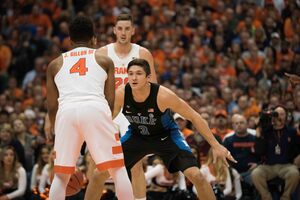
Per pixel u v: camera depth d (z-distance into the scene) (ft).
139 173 43.70
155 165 58.80
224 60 87.86
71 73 36.17
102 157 35.01
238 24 96.27
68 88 35.94
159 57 90.94
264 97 77.92
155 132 40.65
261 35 92.58
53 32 102.12
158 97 38.88
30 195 60.18
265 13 97.30
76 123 35.19
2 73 93.45
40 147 62.49
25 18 104.58
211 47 92.79
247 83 82.94
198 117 39.27
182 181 57.67
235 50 89.61
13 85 89.35
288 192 55.36
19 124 67.51
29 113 75.15
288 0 97.09
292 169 55.57
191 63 88.22
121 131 45.19
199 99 76.02
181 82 84.53
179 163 40.04
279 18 96.02
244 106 73.77
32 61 96.63
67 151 35.29
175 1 105.29
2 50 97.35
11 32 102.32
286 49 89.92
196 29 95.76
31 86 87.15
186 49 94.02
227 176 57.36
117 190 35.40
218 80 84.28
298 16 96.58
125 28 45.39
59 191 35.19
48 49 96.32
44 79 90.17
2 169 60.13
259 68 86.33
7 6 107.24
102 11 103.55
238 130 60.29
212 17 100.94
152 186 57.93
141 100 39.24
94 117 35.04
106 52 46.26
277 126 56.70
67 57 36.91
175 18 99.19
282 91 77.46
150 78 41.57
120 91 39.75
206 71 85.61
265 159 56.85
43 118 76.13
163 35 95.25
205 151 60.85
